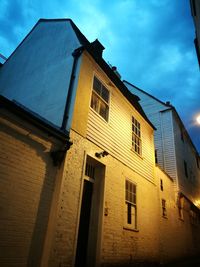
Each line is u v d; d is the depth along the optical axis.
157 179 11.95
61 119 6.42
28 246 4.53
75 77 7.05
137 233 8.51
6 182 4.43
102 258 6.32
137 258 8.08
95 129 7.31
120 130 8.96
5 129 4.64
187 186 17.66
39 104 7.56
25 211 4.65
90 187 7.20
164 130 16.73
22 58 10.44
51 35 9.57
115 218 7.34
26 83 8.96
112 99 8.87
